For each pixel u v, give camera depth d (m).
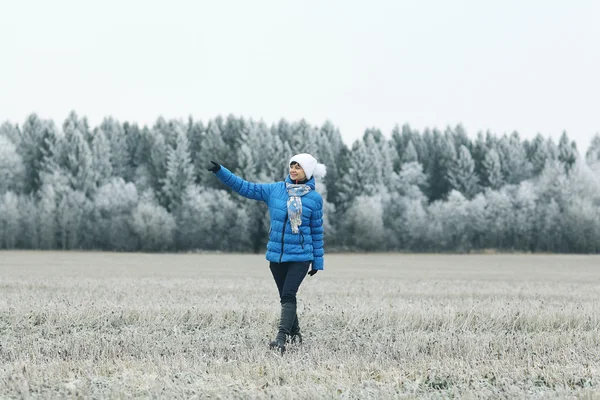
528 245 90.31
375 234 86.12
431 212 90.25
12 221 78.19
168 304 11.37
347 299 13.52
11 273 26.11
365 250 86.69
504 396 4.89
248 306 11.05
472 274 30.62
